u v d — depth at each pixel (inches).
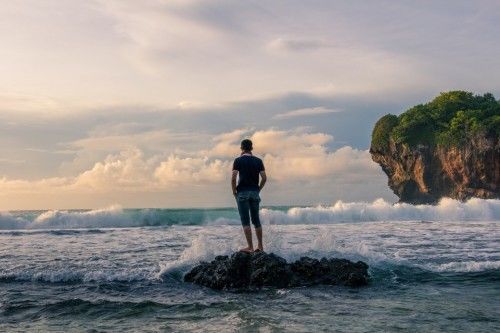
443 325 220.5
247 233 371.9
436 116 4298.7
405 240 639.1
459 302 276.1
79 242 631.8
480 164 3806.6
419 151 4121.6
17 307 269.6
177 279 358.9
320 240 443.8
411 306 265.4
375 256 421.4
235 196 378.0
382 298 291.3
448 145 3964.1
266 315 244.2
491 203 1519.4
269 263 341.1
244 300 288.4
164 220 1192.2
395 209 1412.4
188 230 879.1
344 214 1325.0
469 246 562.6
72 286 333.7
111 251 517.0
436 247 551.2
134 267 401.4
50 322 238.1
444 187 4087.1
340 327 217.0
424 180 4119.1
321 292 313.4
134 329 220.5
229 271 335.6
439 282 343.0
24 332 219.1
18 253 501.4
